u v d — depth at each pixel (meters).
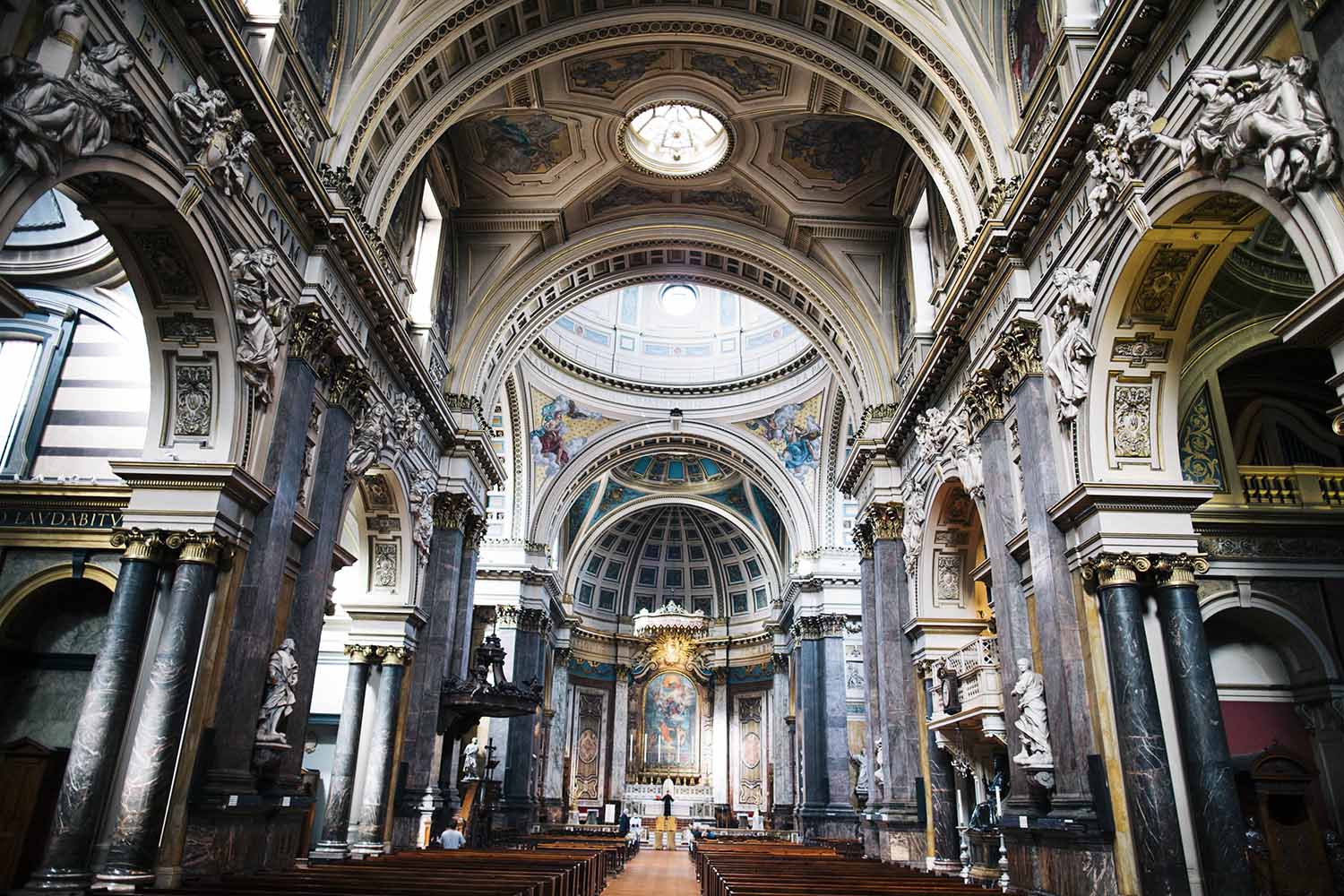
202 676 9.88
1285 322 6.85
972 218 14.50
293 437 11.40
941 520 17.73
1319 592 13.02
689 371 34.12
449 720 19.12
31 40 7.02
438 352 19.41
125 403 13.12
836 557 31.22
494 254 21.06
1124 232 9.91
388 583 17.08
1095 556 10.27
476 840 20.69
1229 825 9.21
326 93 12.50
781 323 33.34
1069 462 11.05
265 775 10.61
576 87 17.70
